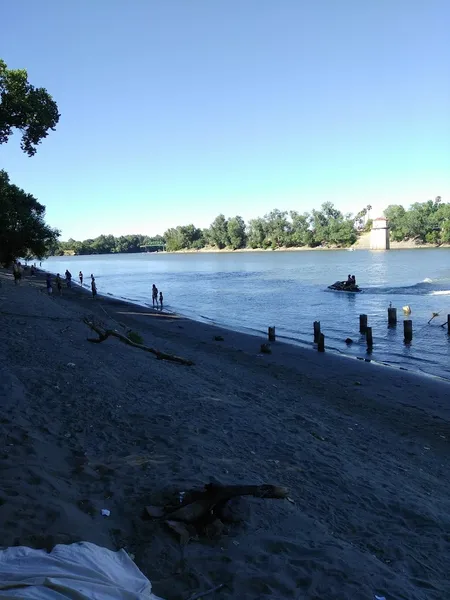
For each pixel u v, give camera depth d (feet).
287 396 42.83
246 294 159.53
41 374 33.53
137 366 42.55
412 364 62.13
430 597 14.17
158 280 240.94
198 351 66.18
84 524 15.10
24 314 75.36
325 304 125.49
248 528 16.40
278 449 25.94
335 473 23.56
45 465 19.17
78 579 11.55
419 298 129.59
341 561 14.93
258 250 600.39
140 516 16.25
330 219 524.52
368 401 44.37
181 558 14.08
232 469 21.58
